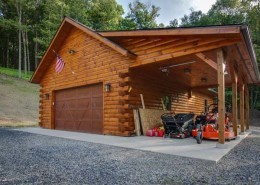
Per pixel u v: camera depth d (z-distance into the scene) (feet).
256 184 11.16
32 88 88.48
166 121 28.12
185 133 27.81
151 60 27.20
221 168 13.94
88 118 35.91
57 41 41.14
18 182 11.39
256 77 35.19
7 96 74.33
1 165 14.79
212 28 20.21
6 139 27.66
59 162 15.53
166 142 23.98
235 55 24.22
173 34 23.29
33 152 19.12
